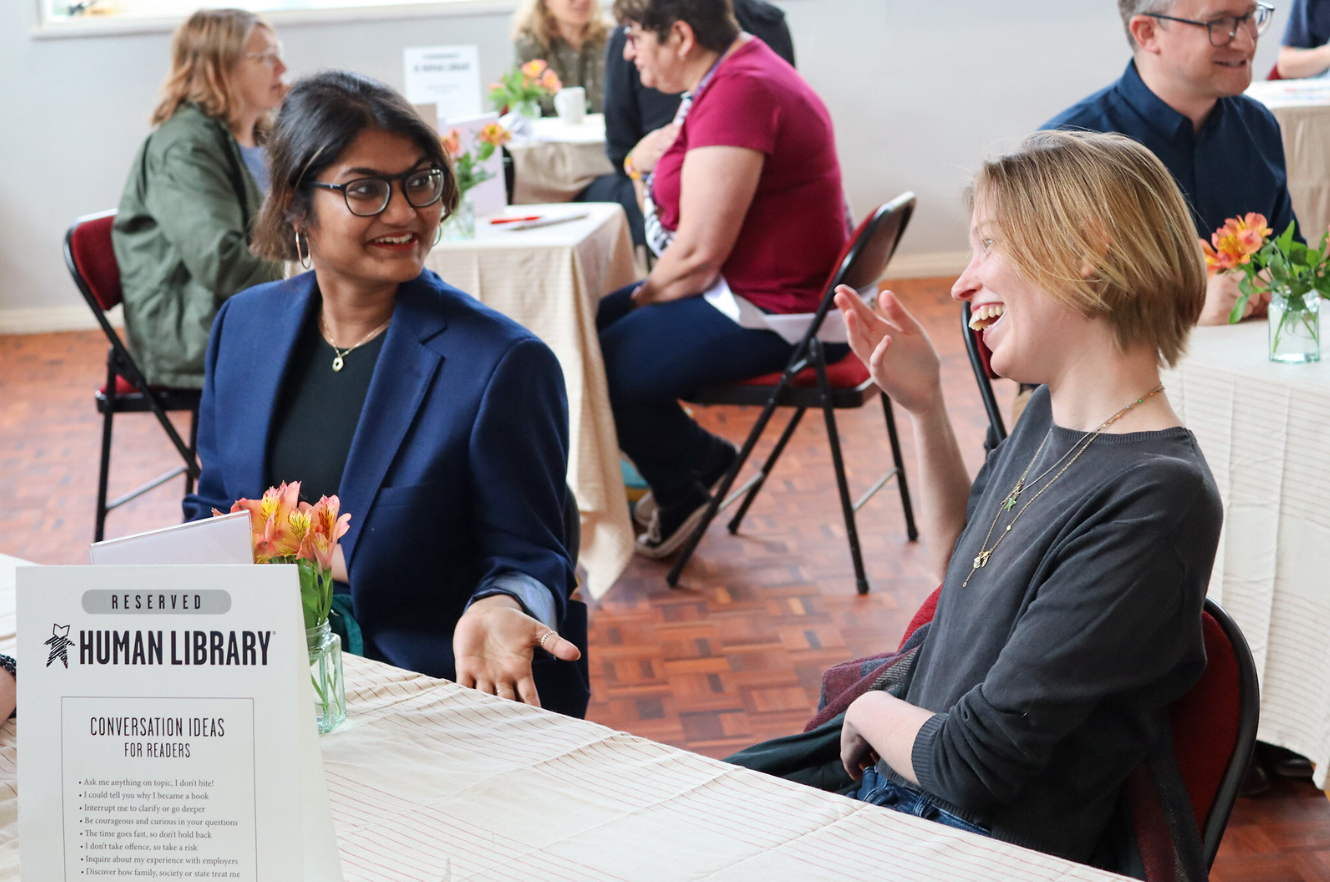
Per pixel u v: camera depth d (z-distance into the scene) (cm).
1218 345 221
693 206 305
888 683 143
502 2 580
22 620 79
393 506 160
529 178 486
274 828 78
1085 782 116
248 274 319
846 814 97
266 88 334
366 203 156
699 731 254
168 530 101
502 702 118
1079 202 114
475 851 92
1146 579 107
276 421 171
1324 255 203
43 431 451
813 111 310
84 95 571
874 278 311
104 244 327
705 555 342
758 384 313
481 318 166
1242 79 250
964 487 153
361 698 119
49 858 80
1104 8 582
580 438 313
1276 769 229
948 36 585
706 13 302
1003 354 122
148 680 78
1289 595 204
